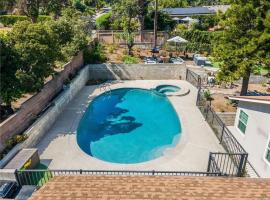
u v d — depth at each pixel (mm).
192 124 20984
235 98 17250
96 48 35156
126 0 39094
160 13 47156
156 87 29625
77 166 15680
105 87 29312
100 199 8062
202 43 39406
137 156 18203
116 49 37031
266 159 15008
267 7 20406
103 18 46875
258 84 30547
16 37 17828
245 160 14102
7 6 48500
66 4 57844
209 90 28078
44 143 17938
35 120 18438
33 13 45656
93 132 21469
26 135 16312
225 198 8070
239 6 20844
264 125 15023
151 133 21391
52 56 20156
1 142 14922
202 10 61344
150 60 33750
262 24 20531
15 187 12914
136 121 23500
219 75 23156
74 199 8102
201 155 17000
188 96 26891
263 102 14383
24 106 17453
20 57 17172
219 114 22484
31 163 14672
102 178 10039
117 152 18703
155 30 37250
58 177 10109
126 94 29281
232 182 9594
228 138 17266
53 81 22281
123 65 31125
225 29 22547
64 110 23078
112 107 26219
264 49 20750
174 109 24016
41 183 13266
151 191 8672
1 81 16250
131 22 44969
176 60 34438
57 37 22953
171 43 39531
